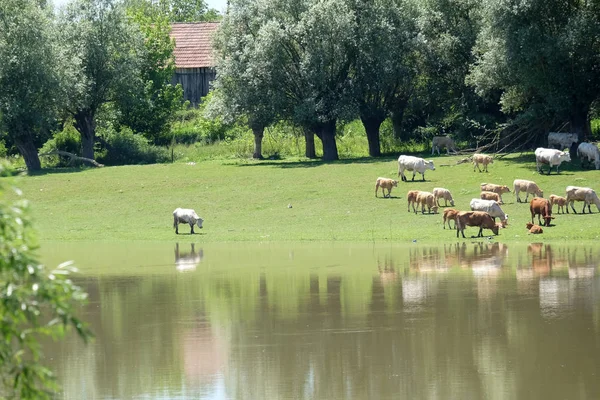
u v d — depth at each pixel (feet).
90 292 83.92
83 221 146.72
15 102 186.39
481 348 58.08
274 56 183.21
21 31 188.65
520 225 122.31
